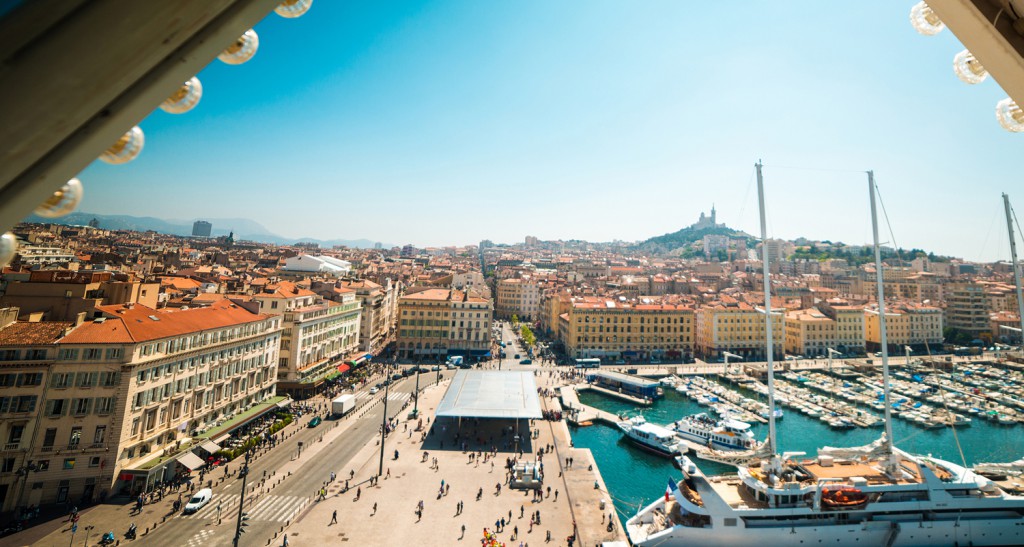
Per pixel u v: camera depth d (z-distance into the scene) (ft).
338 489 180.34
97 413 159.84
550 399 325.01
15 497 148.36
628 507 187.21
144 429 172.55
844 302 541.34
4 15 5.51
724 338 476.13
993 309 573.74
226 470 190.70
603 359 461.37
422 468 202.80
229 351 221.87
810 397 348.18
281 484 182.09
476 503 175.11
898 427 296.92
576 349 460.14
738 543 142.61
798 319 494.18
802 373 421.18
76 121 6.40
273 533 149.18
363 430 244.63
